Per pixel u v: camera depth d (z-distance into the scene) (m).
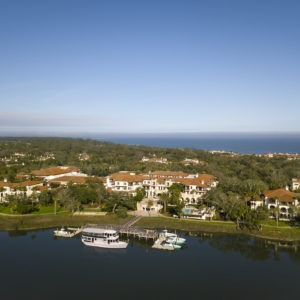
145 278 70.38
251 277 71.12
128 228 104.19
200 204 132.62
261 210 106.50
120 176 154.00
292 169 199.62
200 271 74.12
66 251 86.75
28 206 120.38
